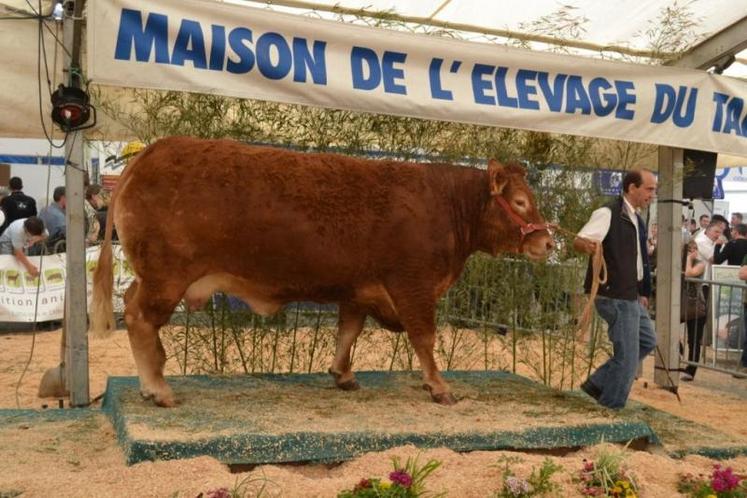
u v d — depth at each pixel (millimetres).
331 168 5191
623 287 5816
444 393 5473
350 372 5859
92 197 9703
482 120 6301
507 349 8164
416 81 6090
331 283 5207
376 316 5598
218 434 4375
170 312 4969
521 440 4859
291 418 4848
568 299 7449
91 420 5234
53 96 5566
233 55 5539
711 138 7301
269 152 5145
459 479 4172
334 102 5859
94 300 5066
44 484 3881
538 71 6496
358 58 5918
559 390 6270
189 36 5410
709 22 7289
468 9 7137
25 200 12109
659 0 6980
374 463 4344
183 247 4867
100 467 4250
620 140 7027
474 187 5539
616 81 6824
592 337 7570
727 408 7652
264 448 4375
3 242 10438
